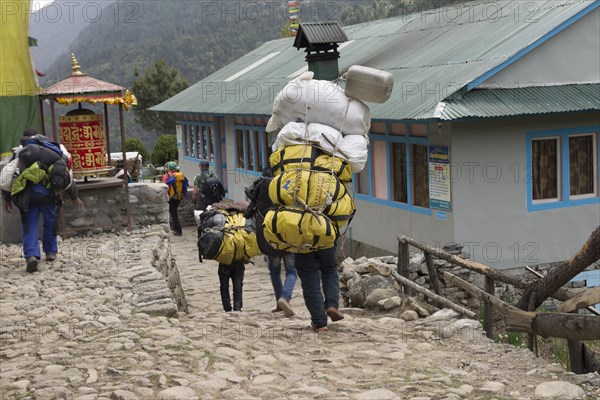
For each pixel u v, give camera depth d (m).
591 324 5.86
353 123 6.90
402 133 15.30
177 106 27.95
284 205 6.67
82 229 13.48
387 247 16.14
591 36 14.31
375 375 5.87
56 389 5.42
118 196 13.73
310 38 17.00
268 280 15.34
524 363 6.18
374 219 16.55
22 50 14.30
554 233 14.47
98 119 13.45
